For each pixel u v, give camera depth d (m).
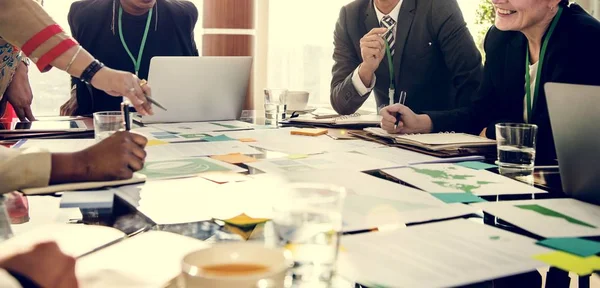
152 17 2.81
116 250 0.76
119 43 2.76
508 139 1.40
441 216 0.97
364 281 0.69
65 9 3.06
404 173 1.33
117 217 0.94
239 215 0.96
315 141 1.82
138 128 2.05
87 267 0.69
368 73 2.51
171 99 2.17
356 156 1.55
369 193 1.13
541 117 1.75
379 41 2.47
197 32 3.48
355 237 0.86
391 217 0.96
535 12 1.81
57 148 1.55
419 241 0.84
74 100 2.63
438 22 2.70
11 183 1.08
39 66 1.75
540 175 1.33
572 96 1.04
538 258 0.77
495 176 1.31
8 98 2.17
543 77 1.83
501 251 0.80
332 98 2.66
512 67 1.96
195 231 0.87
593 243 0.84
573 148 1.07
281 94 2.42
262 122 2.29
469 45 2.66
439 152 1.60
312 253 0.73
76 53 1.76
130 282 0.65
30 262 0.48
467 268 0.73
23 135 1.75
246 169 1.36
